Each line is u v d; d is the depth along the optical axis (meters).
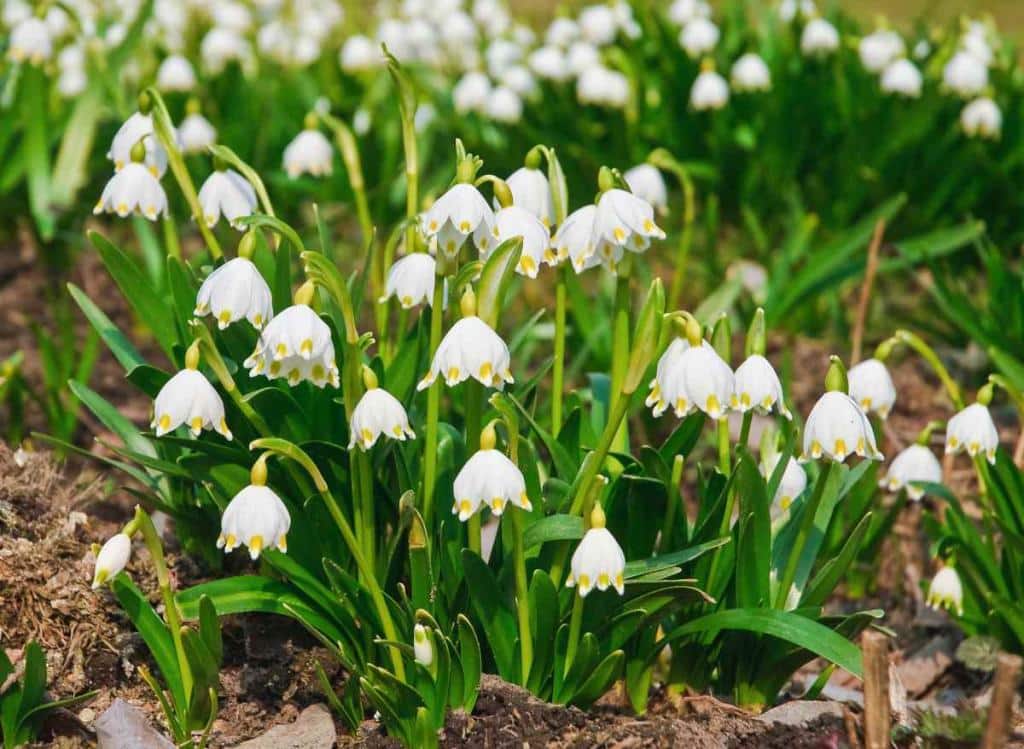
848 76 7.47
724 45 7.94
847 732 3.32
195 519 3.79
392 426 2.93
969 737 3.16
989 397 3.76
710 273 6.66
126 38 6.55
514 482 2.84
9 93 6.89
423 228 3.11
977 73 6.96
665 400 2.90
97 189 7.12
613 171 3.06
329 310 3.68
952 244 6.08
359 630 3.43
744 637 3.50
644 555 3.46
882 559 4.70
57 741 3.29
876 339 6.39
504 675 3.34
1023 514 3.95
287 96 7.68
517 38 8.82
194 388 2.98
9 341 6.04
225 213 3.71
